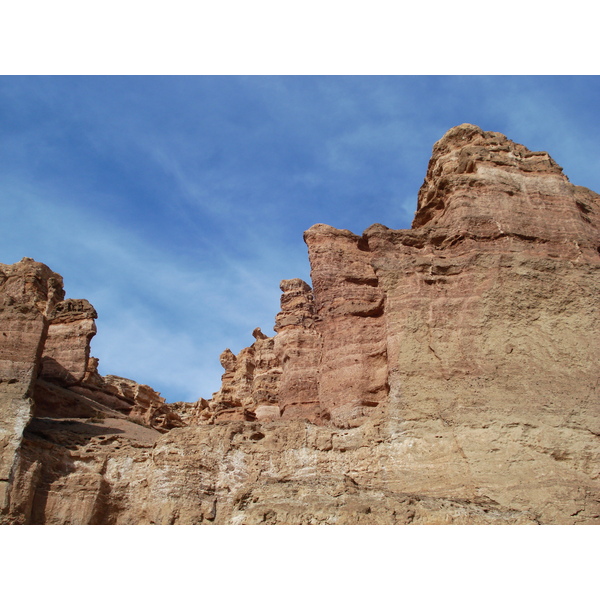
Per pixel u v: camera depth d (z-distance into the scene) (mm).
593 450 23188
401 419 24500
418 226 30719
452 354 25484
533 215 28344
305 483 22938
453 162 30078
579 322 26000
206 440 26266
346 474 24234
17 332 28094
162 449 26234
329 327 29766
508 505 21891
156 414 39719
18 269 37625
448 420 24172
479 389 24672
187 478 25422
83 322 38594
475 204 28406
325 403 28312
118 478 26406
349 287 30719
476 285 26672
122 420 33750
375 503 21547
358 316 29578
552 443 23297
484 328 25875
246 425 26703
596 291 26625
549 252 27594
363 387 27781
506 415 23984
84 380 37469
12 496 24422
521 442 23344
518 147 30406
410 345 25812
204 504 24922
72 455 26656
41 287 37844
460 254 27703
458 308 26391
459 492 22547
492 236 27781
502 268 26797
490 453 23203
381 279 27453
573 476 22641
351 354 28734
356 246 31891
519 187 28938
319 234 31969
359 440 24875
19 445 25375
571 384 24656
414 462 23656
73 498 25500
